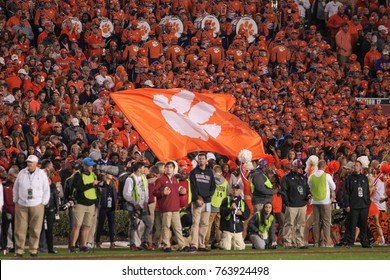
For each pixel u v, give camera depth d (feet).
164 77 292.61
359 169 216.74
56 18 302.86
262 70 311.88
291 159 244.63
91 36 301.43
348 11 354.74
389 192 224.53
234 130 240.12
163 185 196.24
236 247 206.18
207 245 212.64
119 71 284.82
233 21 326.03
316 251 202.80
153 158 247.91
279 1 341.00
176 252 196.34
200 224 200.85
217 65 310.65
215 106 240.12
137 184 199.41
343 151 280.72
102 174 203.41
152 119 230.48
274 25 331.98
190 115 236.63
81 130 248.52
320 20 356.38
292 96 303.89
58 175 215.51
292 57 326.44
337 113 309.42
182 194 199.31
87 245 197.98
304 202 212.23
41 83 266.98
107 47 310.65
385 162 237.86
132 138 255.91
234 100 247.09
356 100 322.34
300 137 287.07
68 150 244.01
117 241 224.94
